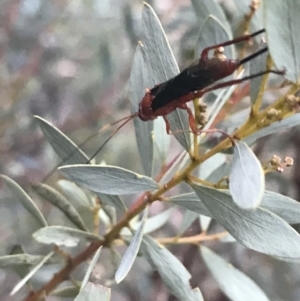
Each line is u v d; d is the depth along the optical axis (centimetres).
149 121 10
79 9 20
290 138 18
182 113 9
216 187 9
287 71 8
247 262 19
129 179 9
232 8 15
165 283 10
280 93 14
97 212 12
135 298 19
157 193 10
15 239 18
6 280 18
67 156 11
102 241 11
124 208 11
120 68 20
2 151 19
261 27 12
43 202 19
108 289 9
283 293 18
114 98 21
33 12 20
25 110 20
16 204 18
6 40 20
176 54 18
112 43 20
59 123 21
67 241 11
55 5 20
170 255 10
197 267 18
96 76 21
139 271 19
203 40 11
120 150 21
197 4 13
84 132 21
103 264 15
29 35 20
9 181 11
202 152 12
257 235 9
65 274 11
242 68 12
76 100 21
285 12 8
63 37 21
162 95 9
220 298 18
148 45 10
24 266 11
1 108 20
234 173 8
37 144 20
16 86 20
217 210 9
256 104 9
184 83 9
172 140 20
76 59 21
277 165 9
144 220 10
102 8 20
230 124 12
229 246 18
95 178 9
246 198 7
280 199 9
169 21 19
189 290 10
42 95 21
